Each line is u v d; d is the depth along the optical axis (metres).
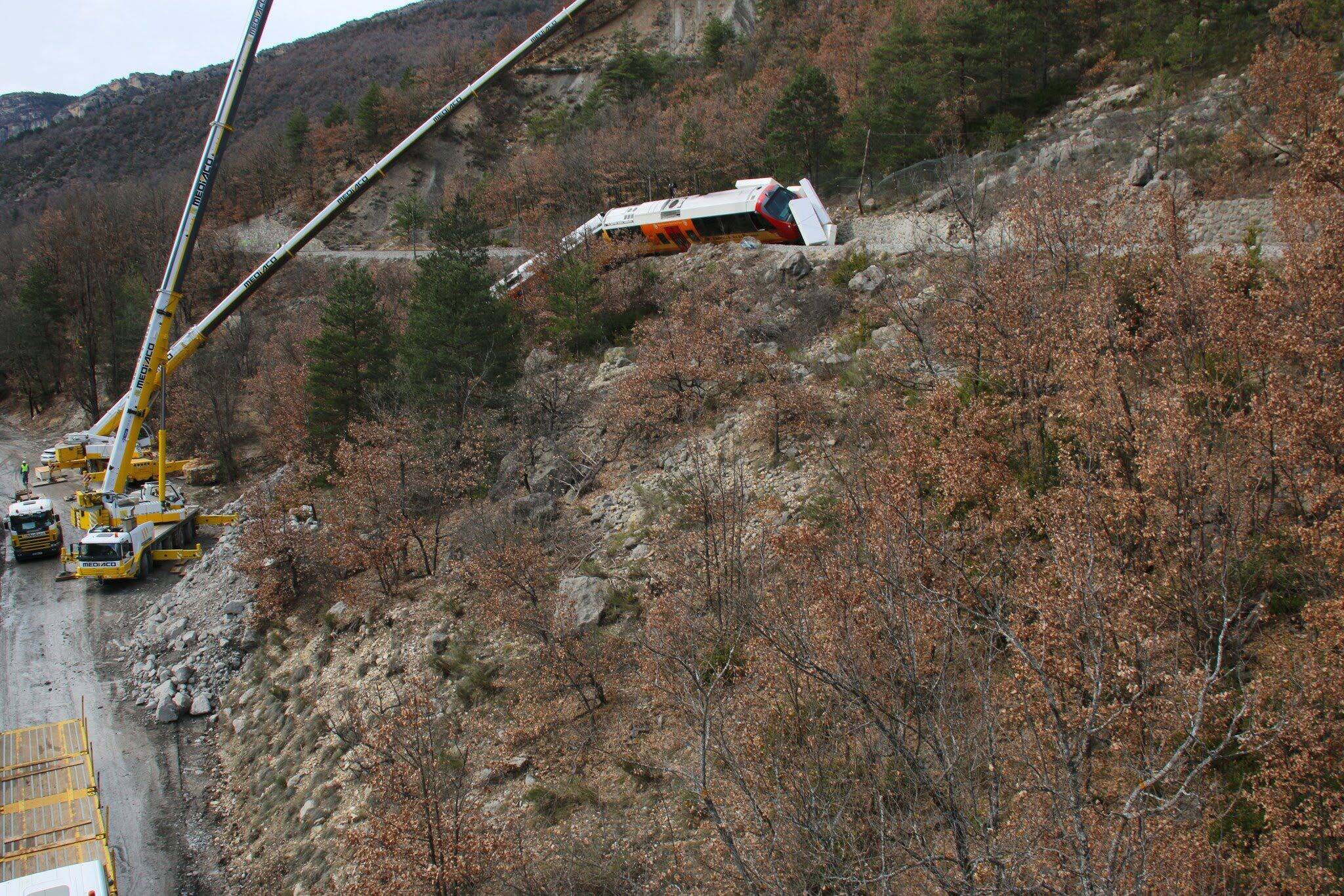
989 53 52.72
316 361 44.38
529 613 23.30
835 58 71.44
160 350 38.28
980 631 14.86
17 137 186.75
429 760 18.62
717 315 36.53
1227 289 17.58
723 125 69.62
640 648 21.17
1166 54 46.94
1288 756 11.96
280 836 22.02
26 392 76.75
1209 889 10.71
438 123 42.28
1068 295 20.89
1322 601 12.84
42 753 22.91
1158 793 11.81
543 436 35.47
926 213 42.38
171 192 97.94
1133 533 14.73
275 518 34.00
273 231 93.00
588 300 43.78
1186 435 14.25
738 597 19.89
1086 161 37.69
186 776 25.39
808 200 45.59
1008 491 17.06
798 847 12.18
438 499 34.53
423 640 26.58
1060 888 9.79
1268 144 31.59
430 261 43.59
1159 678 11.87
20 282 86.31
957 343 23.22
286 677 28.25
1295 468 15.25
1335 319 15.06
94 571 36.19
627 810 18.12
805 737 14.20
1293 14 38.78
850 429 24.45
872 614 13.63
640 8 116.00
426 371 39.28
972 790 10.80
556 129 93.25
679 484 28.61
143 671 30.34
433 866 16.36
